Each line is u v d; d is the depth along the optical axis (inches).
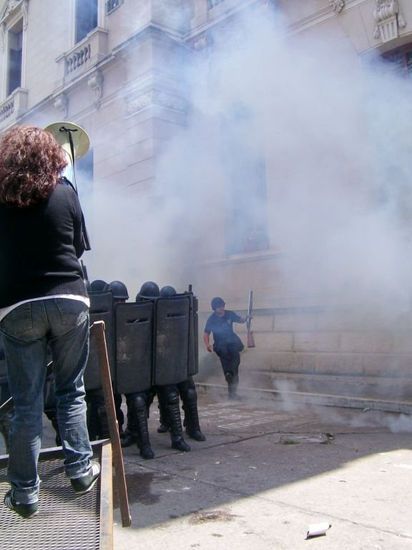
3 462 97.6
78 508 83.1
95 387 158.1
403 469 141.9
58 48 495.8
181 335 174.7
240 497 123.3
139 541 100.6
